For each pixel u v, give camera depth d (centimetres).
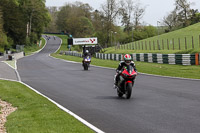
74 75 4444
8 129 1276
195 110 1698
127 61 2244
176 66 5297
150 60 6519
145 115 1600
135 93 2495
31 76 4450
